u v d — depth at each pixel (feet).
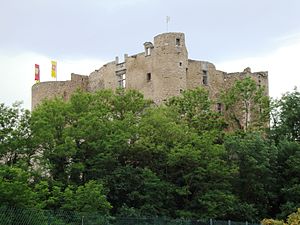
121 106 189.16
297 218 160.97
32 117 152.76
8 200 110.83
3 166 124.88
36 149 153.69
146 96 261.85
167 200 164.25
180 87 254.27
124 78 276.41
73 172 156.25
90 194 132.77
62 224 96.43
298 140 220.84
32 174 143.13
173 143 175.32
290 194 189.88
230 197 164.76
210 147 173.58
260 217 188.55
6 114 146.72
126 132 168.55
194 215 160.35
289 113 223.30
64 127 164.55
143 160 175.73
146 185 160.35
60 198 135.54
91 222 101.86
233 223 131.23
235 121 247.29
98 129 163.94
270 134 222.69
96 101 181.57
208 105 216.13
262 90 240.32
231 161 188.34
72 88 291.38
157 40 258.98
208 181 170.40
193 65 268.82
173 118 195.31
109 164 163.73
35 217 92.84
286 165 199.82
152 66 261.03
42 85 289.53
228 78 281.74
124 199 161.48
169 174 173.27
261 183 190.60
